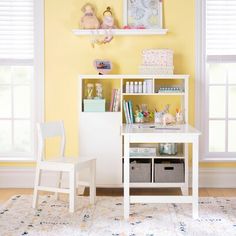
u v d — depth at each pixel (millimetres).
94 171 4051
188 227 3361
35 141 4805
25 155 4895
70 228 3340
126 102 4566
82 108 4594
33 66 4820
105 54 4789
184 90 4539
